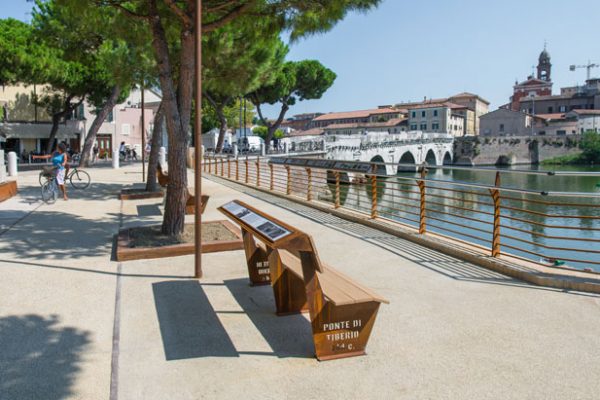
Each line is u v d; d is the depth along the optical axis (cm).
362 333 401
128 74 1628
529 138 10206
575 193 579
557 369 375
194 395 342
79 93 3256
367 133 6303
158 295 554
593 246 1786
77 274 633
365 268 668
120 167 3092
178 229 812
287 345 422
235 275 634
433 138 8212
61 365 385
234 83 1603
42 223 987
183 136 802
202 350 412
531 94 14112
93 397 339
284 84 5075
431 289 572
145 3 857
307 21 839
